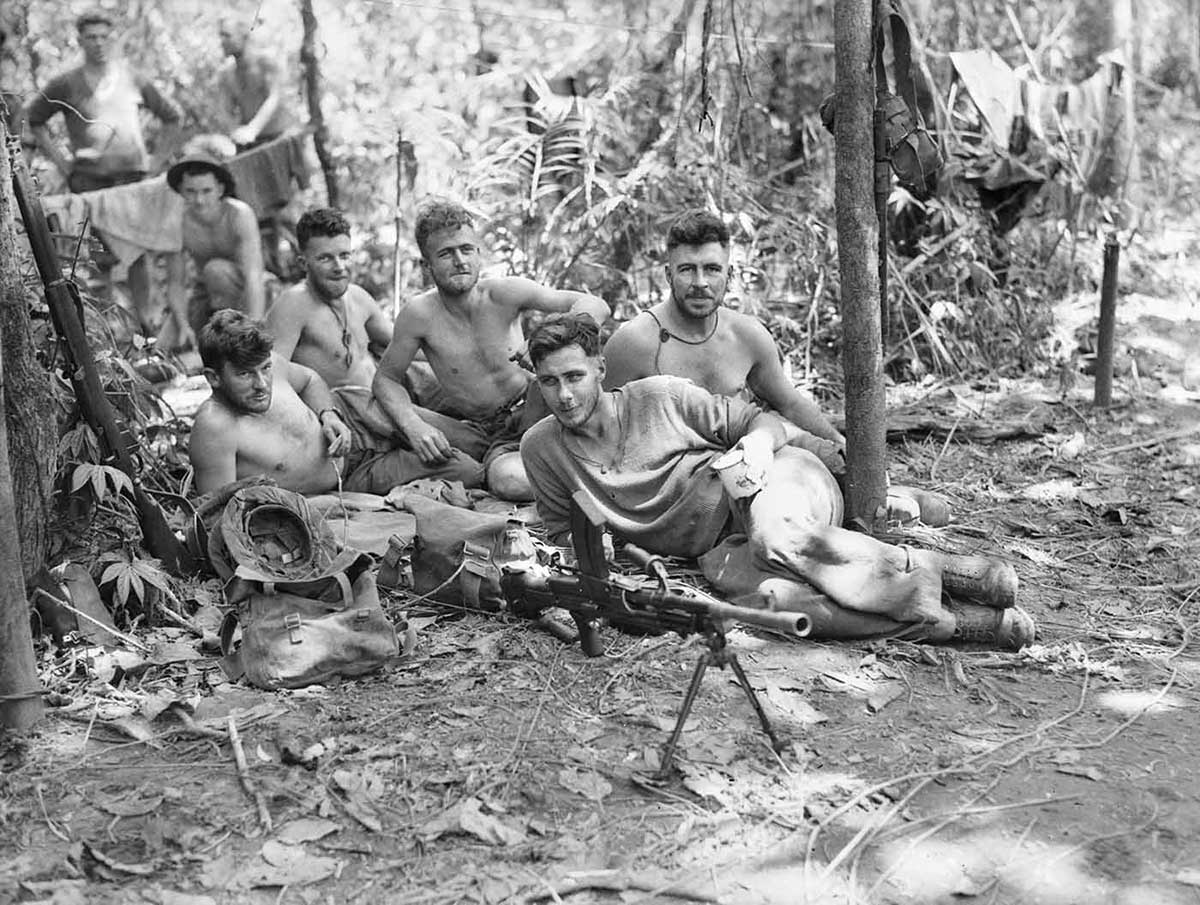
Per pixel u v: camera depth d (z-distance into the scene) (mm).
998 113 7012
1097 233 8281
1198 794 3299
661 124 8164
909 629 4102
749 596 4285
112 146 8266
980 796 3303
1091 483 5773
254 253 7824
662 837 3146
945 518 5176
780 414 5211
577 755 3467
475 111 8766
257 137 8680
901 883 2980
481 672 3941
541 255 7695
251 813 3260
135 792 3354
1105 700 3801
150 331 7898
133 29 9117
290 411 5098
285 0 9039
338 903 2934
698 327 5035
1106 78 8062
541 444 4633
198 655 4090
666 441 4566
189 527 4629
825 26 8539
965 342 7398
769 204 7957
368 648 3947
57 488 4512
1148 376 7258
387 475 5473
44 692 3688
